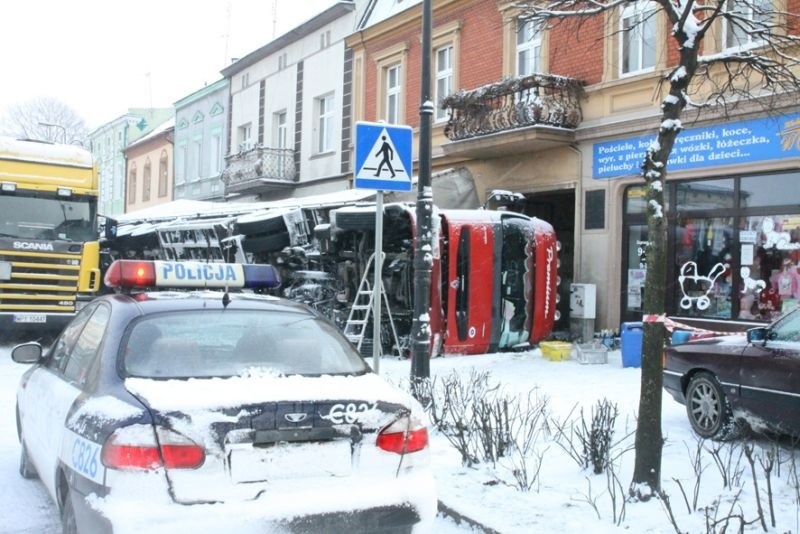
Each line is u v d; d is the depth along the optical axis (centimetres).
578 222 1563
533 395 920
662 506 505
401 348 1308
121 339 420
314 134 2542
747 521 469
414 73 2045
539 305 1373
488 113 1608
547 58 1625
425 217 875
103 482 346
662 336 516
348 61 2331
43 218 1434
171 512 340
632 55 1483
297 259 1558
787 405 621
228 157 2825
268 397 370
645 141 1423
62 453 400
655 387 517
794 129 1190
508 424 641
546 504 522
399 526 379
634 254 1476
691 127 1341
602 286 1512
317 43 2509
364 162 770
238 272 525
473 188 1795
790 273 1211
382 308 1358
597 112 1528
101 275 1752
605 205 1506
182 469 347
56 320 1412
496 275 1321
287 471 364
